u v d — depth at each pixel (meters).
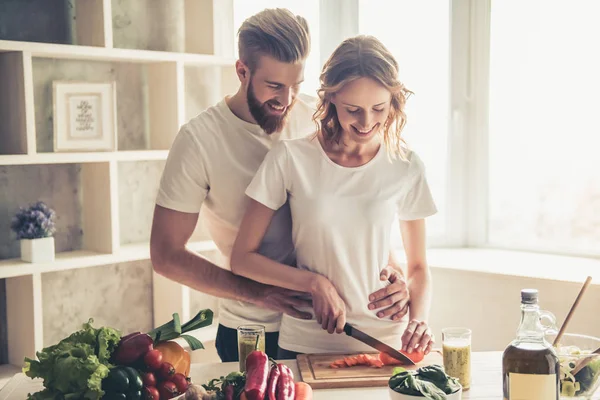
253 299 2.14
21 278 2.80
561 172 3.40
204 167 2.16
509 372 1.52
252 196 2.05
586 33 3.30
